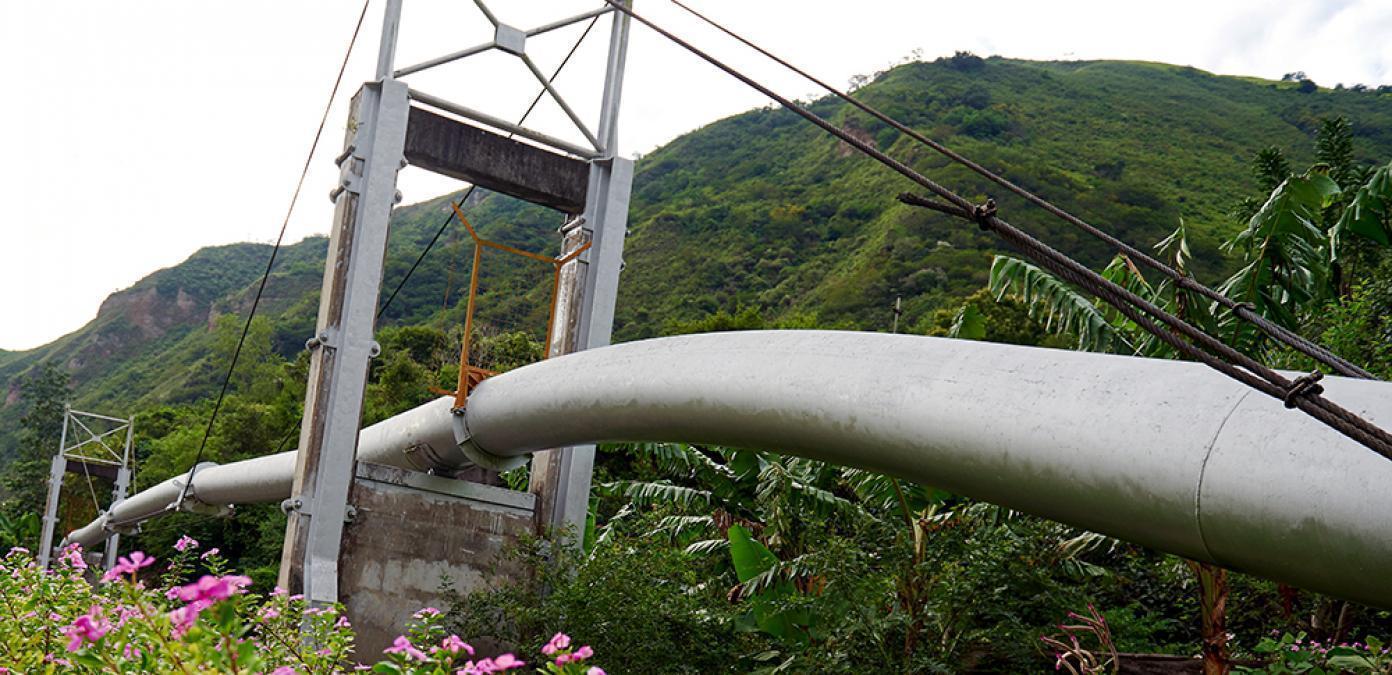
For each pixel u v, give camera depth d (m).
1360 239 13.97
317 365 8.99
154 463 44.44
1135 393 4.58
